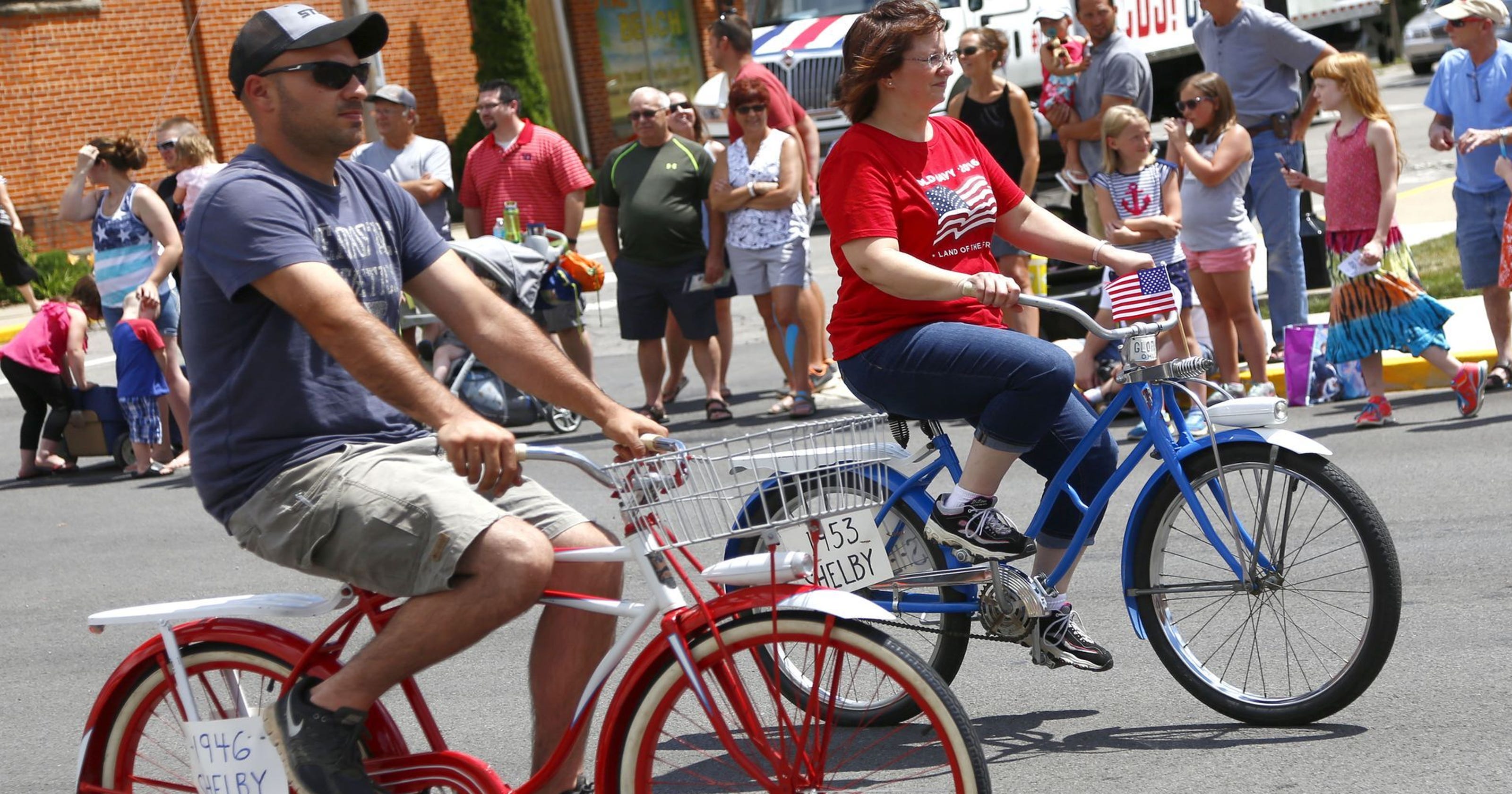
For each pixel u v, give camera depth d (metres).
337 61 3.34
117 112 21.19
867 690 4.39
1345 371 8.95
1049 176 10.07
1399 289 8.01
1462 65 8.58
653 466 3.20
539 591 3.20
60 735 5.04
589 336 14.07
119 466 10.19
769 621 3.23
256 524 3.32
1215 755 4.20
